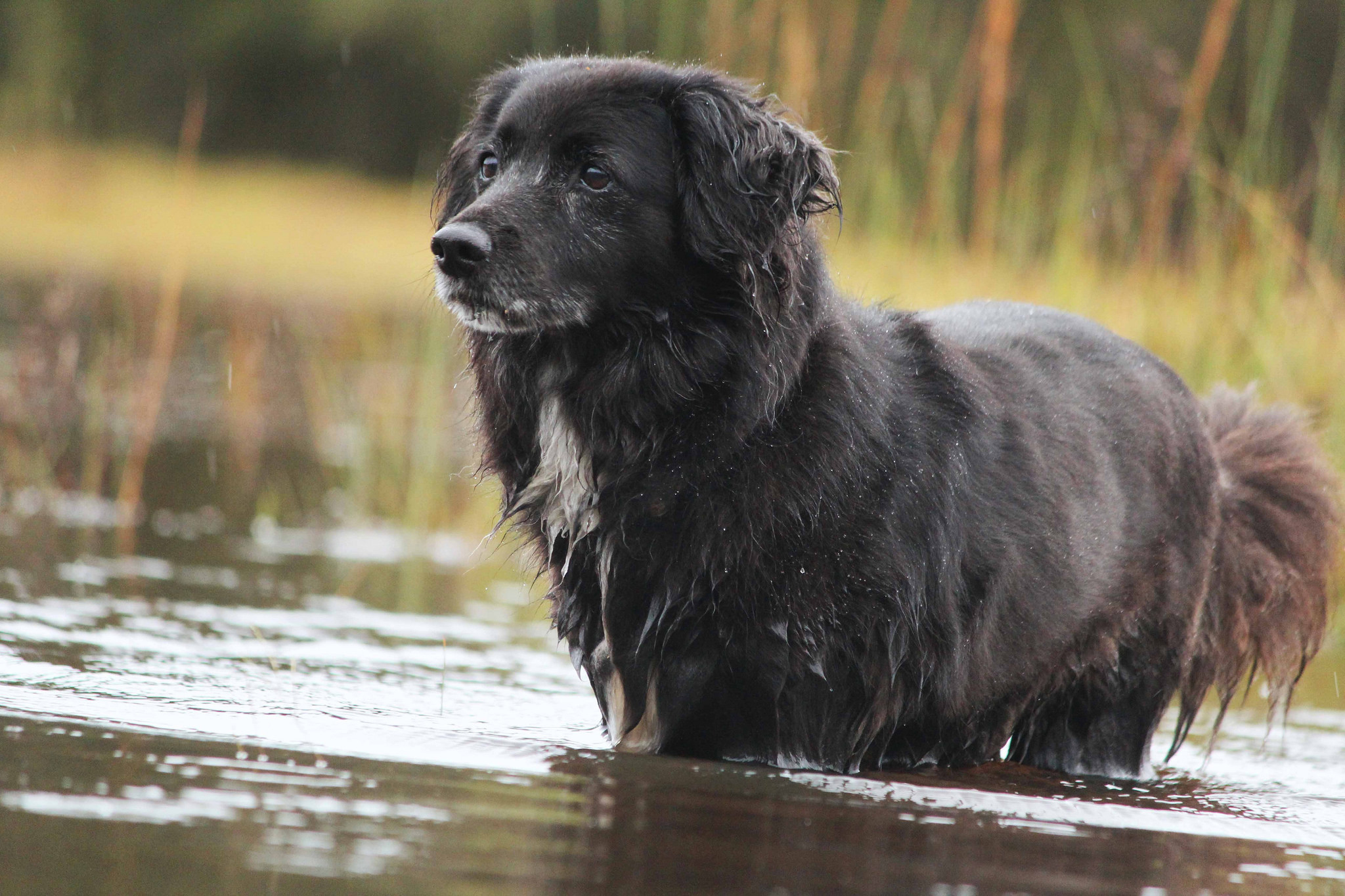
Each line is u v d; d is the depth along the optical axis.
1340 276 14.58
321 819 5.29
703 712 7.39
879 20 28.39
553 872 4.89
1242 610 9.36
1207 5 37.38
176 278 16.09
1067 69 32.75
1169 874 5.71
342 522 15.55
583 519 7.59
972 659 7.73
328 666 9.03
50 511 14.20
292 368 21.98
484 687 8.92
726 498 7.20
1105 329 9.25
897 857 5.52
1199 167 13.95
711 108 7.55
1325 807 7.68
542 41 17.27
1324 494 9.65
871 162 15.01
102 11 52.91
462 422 9.02
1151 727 8.73
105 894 4.35
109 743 6.24
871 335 7.84
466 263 7.41
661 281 7.46
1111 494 8.27
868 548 7.25
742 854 5.33
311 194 51.78
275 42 55.06
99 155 48.88
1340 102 25.72
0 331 21.30
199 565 12.43
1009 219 15.10
